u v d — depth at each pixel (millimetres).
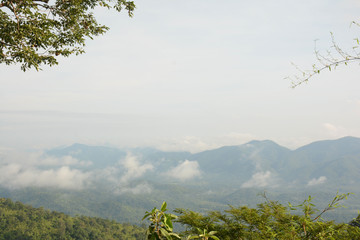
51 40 7375
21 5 6566
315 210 2949
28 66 7160
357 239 2809
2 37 6457
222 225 3719
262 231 3240
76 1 7426
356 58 2734
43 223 144125
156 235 2416
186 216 3809
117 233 152000
